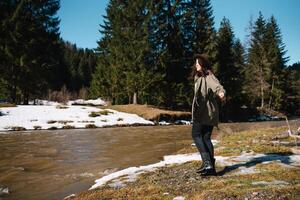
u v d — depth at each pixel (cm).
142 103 3669
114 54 3675
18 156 970
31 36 3319
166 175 571
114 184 546
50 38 3491
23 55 3172
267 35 5278
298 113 5372
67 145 1214
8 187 623
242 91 4444
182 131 1828
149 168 661
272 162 601
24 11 3294
